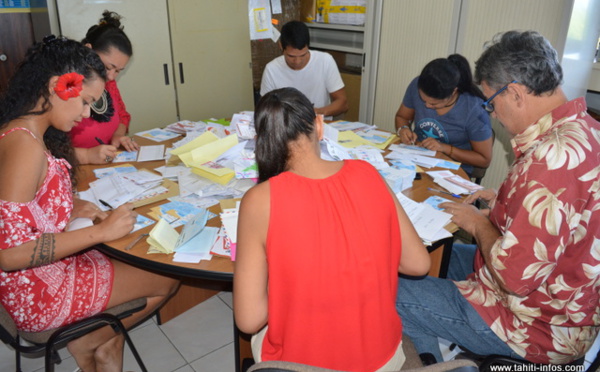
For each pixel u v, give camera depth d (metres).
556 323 1.21
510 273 1.14
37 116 1.31
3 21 3.12
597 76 2.73
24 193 1.25
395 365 1.09
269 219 0.92
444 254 1.65
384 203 0.99
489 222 1.45
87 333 1.47
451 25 3.06
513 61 1.18
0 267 1.28
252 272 0.95
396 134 2.57
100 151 2.06
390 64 3.54
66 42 1.35
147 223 1.53
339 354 1.00
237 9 3.66
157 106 3.48
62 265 1.45
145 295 1.63
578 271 1.14
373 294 0.97
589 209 1.08
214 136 2.19
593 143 1.10
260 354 1.14
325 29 4.09
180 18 3.38
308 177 0.96
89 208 1.57
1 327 1.29
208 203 1.68
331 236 0.93
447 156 2.30
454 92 2.23
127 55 2.13
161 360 1.98
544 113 1.20
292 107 0.96
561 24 2.50
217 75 3.73
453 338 1.40
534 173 1.10
